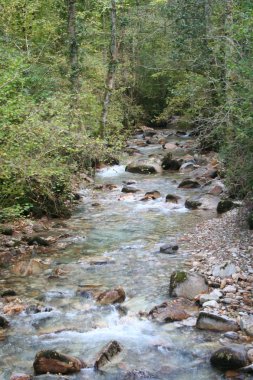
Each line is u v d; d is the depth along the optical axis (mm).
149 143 26922
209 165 19141
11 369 6320
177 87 24766
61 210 13578
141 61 32281
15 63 10578
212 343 6809
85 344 6898
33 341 6996
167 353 6617
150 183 17781
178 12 21016
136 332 7203
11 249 10805
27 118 10141
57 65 17906
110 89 21734
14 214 10641
